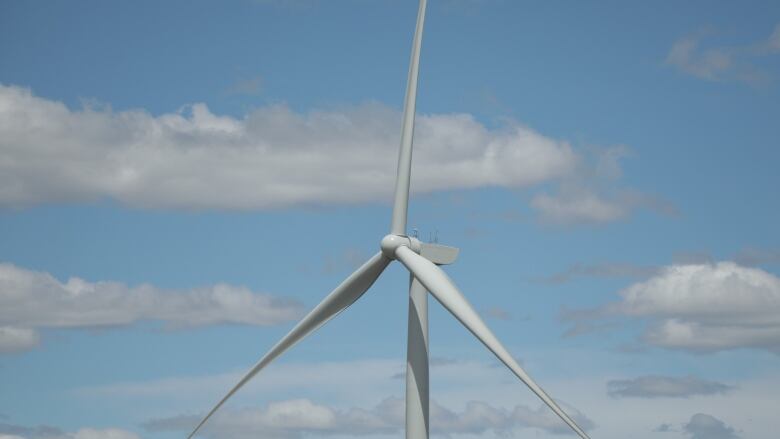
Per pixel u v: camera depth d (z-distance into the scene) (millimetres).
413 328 53562
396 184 54250
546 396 48219
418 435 53094
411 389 53312
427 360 53594
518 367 49312
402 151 54688
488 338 50250
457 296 51312
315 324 54281
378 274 54156
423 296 53719
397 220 53938
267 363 54531
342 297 54281
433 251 54094
